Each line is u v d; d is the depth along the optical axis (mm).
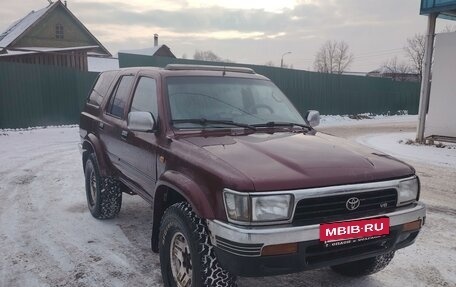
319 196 2820
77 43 38719
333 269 4094
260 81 4766
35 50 25297
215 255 2938
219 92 4273
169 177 3361
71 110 16859
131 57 16703
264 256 2670
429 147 12992
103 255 4402
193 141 3527
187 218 3088
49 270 4043
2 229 5152
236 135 3740
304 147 3410
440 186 7895
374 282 3879
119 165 4816
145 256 4387
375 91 27734
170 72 4309
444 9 12711
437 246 4816
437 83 13453
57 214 5777
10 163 9414
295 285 3775
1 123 14891
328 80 24375
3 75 14766
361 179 3008
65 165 9312
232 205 2760
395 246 3205
